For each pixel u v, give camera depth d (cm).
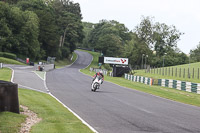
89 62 14325
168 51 11394
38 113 1156
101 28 19288
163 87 3794
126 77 5894
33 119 1034
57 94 2009
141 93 2656
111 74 6781
